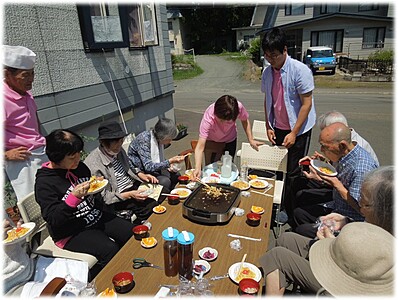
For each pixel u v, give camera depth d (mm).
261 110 9039
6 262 1609
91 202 2188
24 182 2453
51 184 1965
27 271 1726
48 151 1896
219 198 2109
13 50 2279
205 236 1808
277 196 2777
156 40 5574
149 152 2951
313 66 15781
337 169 2219
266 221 1980
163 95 6254
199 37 33906
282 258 1540
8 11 2801
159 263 1573
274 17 20156
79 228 2100
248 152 3244
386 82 13383
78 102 3775
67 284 1620
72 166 1976
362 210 1534
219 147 3244
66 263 1852
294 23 18359
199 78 17906
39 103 3199
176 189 2480
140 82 5293
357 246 1085
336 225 2014
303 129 3014
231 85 15383
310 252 1336
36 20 3105
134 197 2494
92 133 4117
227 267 1544
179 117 8594
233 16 32562
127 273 1447
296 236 1942
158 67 5965
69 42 3574
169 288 1391
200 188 2248
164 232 1467
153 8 5375
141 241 1751
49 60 3301
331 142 2064
